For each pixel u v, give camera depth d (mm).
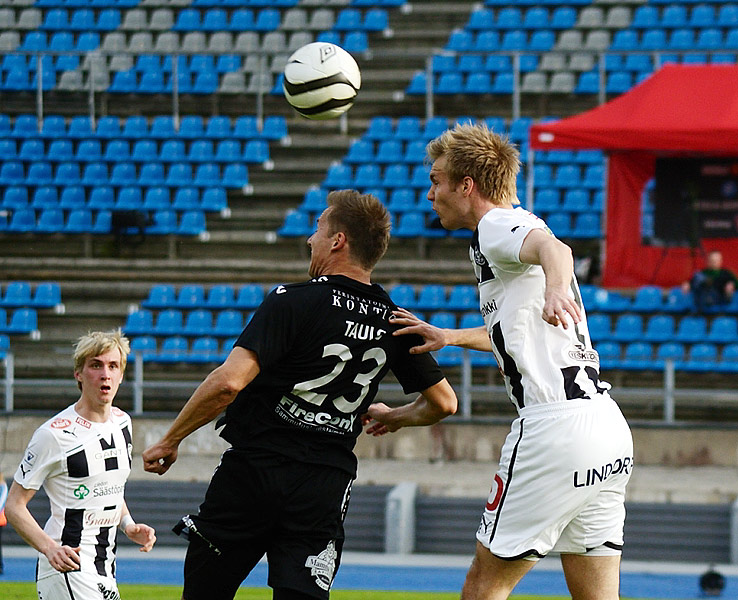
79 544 19406
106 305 61375
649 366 51938
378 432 18188
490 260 15688
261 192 67812
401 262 60875
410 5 80250
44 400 55812
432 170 16734
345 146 70125
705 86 55844
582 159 66750
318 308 15516
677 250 59000
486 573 16219
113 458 19781
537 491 15594
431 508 43438
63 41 81625
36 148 71625
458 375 54094
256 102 74250
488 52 68438
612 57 75000
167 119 72688
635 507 42188
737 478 44750
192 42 80438
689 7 78188
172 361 55812
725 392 46625
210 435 50281
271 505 15516
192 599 16234
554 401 15625
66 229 65812
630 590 35531
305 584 15531
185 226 65625
